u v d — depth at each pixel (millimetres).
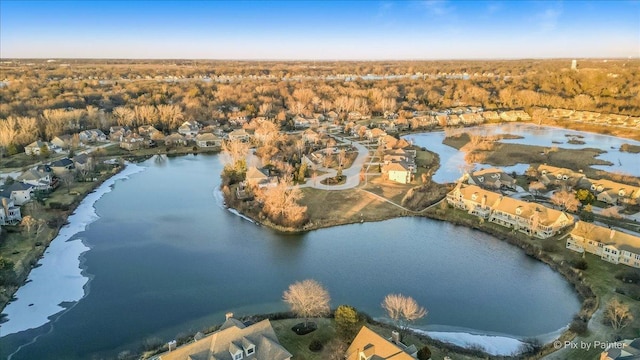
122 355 68000
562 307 83500
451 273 96062
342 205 133125
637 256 91875
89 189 146000
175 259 101625
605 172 161375
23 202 127125
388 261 101438
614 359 57406
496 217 120062
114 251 104875
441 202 135500
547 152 194875
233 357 56969
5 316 78688
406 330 72625
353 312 66375
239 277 94000
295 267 98500
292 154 181750
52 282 90250
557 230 111000
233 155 169750
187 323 77875
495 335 75062
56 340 72812
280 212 122125
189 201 139500
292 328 71062
